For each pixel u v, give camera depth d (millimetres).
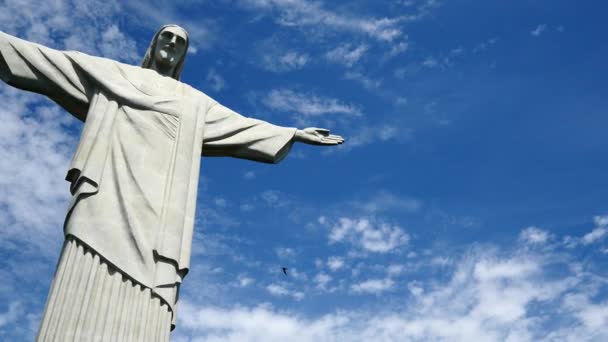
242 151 32156
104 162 27719
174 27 33656
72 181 27703
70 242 25984
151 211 27281
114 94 29484
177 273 27109
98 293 25031
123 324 24922
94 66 30000
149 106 29734
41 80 29188
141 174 27891
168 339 25953
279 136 32406
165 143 29250
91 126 28406
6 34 28781
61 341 23875
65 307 24484
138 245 26328
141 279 25844
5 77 28891
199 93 32344
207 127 31328
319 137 32938
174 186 28297
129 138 28578
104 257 25656
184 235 27781
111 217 26531
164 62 32969
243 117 32500
